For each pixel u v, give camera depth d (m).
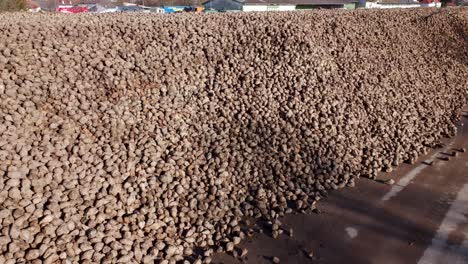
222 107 7.14
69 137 5.23
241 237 5.24
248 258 4.94
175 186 5.50
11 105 5.13
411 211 6.02
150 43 7.55
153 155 5.70
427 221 5.79
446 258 5.00
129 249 4.54
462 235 5.46
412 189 6.68
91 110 5.77
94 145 5.36
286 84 8.16
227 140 6.57
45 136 5.03
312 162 6.86
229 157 6.30
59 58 6.20
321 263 4.92
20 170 4.49
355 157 7.33
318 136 7.38
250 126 7.02
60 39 6.61
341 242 5.29
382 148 7.86
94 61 6.52
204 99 7.14
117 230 4.67
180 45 7.89
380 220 5.78
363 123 8.32
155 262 4.61
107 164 5.21
